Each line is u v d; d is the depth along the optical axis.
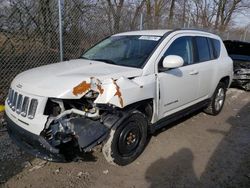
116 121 3.33
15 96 3.42
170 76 4.12
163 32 4.48
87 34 7.22
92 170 3.56
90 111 3.29
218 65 5.58
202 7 27.83
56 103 3.21
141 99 3.54
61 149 3.11
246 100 7.97
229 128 5.36
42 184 3.21
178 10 20.66
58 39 6.36
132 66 3.84
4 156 3.73
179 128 5.17
